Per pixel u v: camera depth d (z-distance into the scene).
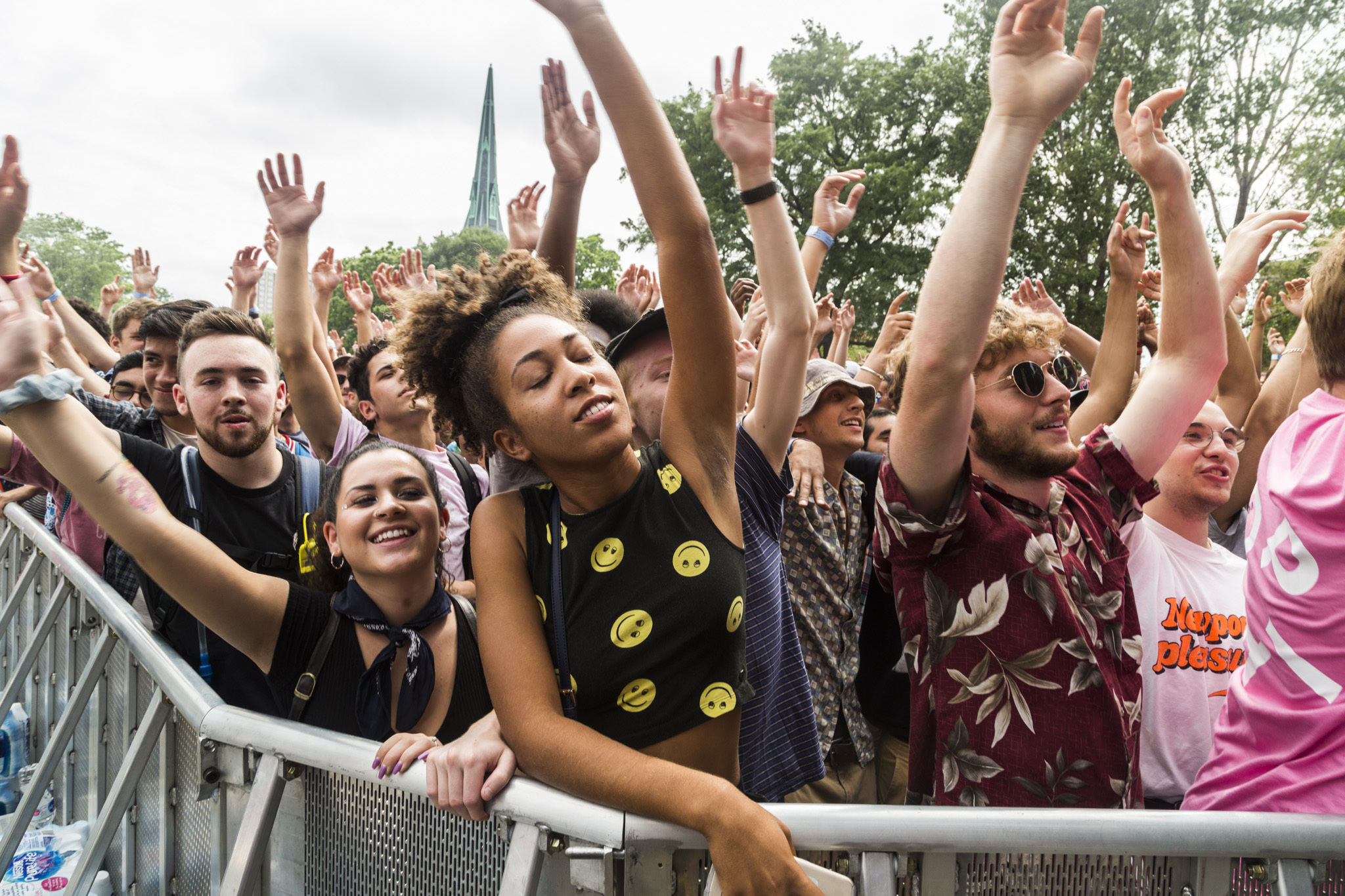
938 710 1.66
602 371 1.27
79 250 73.06
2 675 3.84
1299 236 18.56
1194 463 2.26
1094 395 2.60
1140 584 2.19
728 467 1.36
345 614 1.83
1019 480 1.76
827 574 2.44
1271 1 20.59
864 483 3.01
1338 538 1.39
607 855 1.09
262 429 2.39
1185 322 1.91
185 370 2.41
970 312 1.45
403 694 1.79
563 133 2.60
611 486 1.29
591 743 1.12
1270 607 1.50
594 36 1.33
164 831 1.92
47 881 2.38
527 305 1.36
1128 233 2.56
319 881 1.51
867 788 2.59
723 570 1.26
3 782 3.27
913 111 26.20
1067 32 21.72
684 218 1.35
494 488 1.67
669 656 1.22
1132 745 1.67
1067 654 1.59
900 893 1.16
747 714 1.54
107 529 1.65
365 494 1.87
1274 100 20.95
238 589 1.72
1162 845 1.17
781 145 25.42
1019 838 1.15
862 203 24.61
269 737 1.56
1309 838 1.19
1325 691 1.41
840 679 2.39
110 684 2.45
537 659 1.22
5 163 1.65
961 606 1.64
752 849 1.00
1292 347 3.38
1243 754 1.55
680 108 26.81
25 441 1.60
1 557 4.27
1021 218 21.36
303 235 3.14
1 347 1.56
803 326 1.72
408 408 3.16
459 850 1.28
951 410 1.50
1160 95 1.90
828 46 27.03
